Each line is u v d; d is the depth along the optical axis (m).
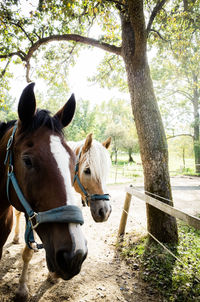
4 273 2.83
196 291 2.33
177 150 24.92
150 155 3.46
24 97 1.28
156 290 2.53
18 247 3.68
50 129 1.34
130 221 5.26
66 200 1.13
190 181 12.36
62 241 1.04
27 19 4.93
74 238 1.04
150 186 3.49
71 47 6.20
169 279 2.59
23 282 2.39
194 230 4.18
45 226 1.16
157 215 3.43
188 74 7.66
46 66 6.29
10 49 5.56
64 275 1.04
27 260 2.39
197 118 18.09
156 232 3.46
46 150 1.21
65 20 4.80
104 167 2.84
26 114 1.31
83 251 1.03
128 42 3.67
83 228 4.93
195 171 18.50
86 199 2.96
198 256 3.01
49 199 1.14
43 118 1.36
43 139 1.26
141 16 2.91
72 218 1.08
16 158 1.33
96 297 2.43
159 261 2.96
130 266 3.12
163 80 17.05
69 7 3.82
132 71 3.60
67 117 1.65
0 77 5.98
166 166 3.47
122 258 3.39
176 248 3.23
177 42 5.03
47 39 4.81
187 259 2.95
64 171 1.21
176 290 2.42
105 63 6.67
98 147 2.94
